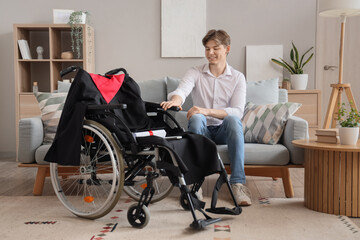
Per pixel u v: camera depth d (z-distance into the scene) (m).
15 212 2.02
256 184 2.76
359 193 1.89
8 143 4.30
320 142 2.04
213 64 2.43
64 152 1.82
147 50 4.23
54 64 4.07
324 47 4.23
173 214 1.96
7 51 4.27
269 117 2.45
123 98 2.09
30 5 4.25
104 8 4.22
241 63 4.18
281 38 4.13
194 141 1.85
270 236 1.62
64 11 4.04
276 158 2.25
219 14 4.16
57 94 2.65
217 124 2.43
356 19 4.19
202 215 1.93
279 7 4.12
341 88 3.27
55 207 2.12
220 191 2.50
